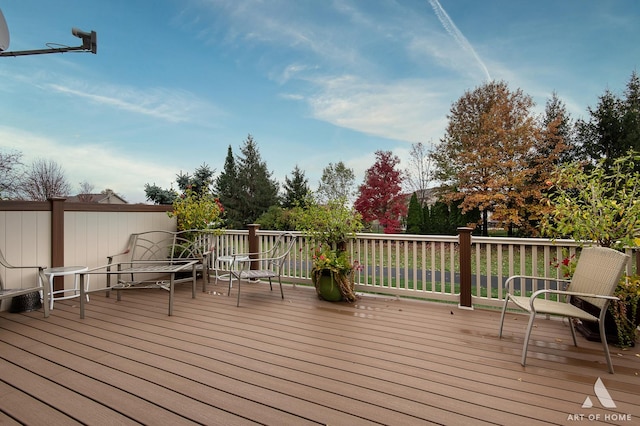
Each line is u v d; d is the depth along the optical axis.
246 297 4.68
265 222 16.36
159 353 2.71
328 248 4.70
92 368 2.43
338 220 4.71
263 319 3.65
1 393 2.08
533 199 12.51
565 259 3.39
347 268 4.36
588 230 3.19
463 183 13.34
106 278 5.14
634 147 12.01
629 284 2.89
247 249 5.94
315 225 4.80
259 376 2.31
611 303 2.87
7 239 4.02
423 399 2.01
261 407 1.92
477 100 13.88
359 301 4.44
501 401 1.99
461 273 4.08
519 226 12.80
